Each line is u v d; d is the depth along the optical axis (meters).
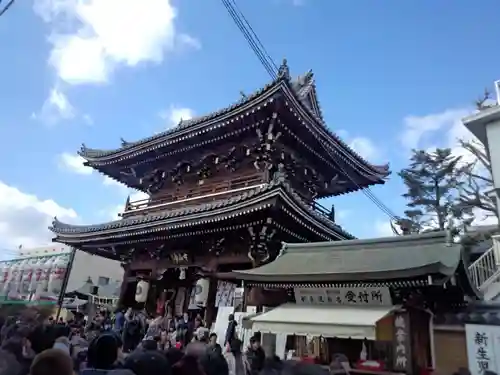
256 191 19.50
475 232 35.00
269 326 13.61
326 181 30.47
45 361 3.90
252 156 25.88
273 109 22.75
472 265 20.56
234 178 26.88
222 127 25.16
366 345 13.99
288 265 16.98
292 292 15.49
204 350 5.64
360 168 28.86
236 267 23.97
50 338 7.21
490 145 19.14
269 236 21.20
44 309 9.41
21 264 43.97
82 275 50.22
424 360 12.77
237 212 20.31
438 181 43.41
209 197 25.81
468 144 37.12
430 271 11.97
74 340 10.32
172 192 30.52
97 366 5.19
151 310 27.27
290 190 19.17
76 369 7.90
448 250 14.35
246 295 19.56
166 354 5.73
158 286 28.22
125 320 20.59
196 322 20.83
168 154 29.05
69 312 32.94
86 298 38.69
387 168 30.45
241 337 17.56
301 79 31.42
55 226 30.92
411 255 15.08
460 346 12.64
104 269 52.88
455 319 12.95
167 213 23.86
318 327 12.71
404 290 13.27
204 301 22.91
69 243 30.03
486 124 19.59
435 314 13.23
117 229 26.05
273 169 25.00
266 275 15.61
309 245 18.59
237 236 22.89
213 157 27.81
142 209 29.81
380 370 12.99
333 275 14.02
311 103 31.36
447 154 43.69
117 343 5.51
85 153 33.03
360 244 17.28
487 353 12.16
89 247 29.95
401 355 12.82
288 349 15.54
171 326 21.50
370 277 13.23
